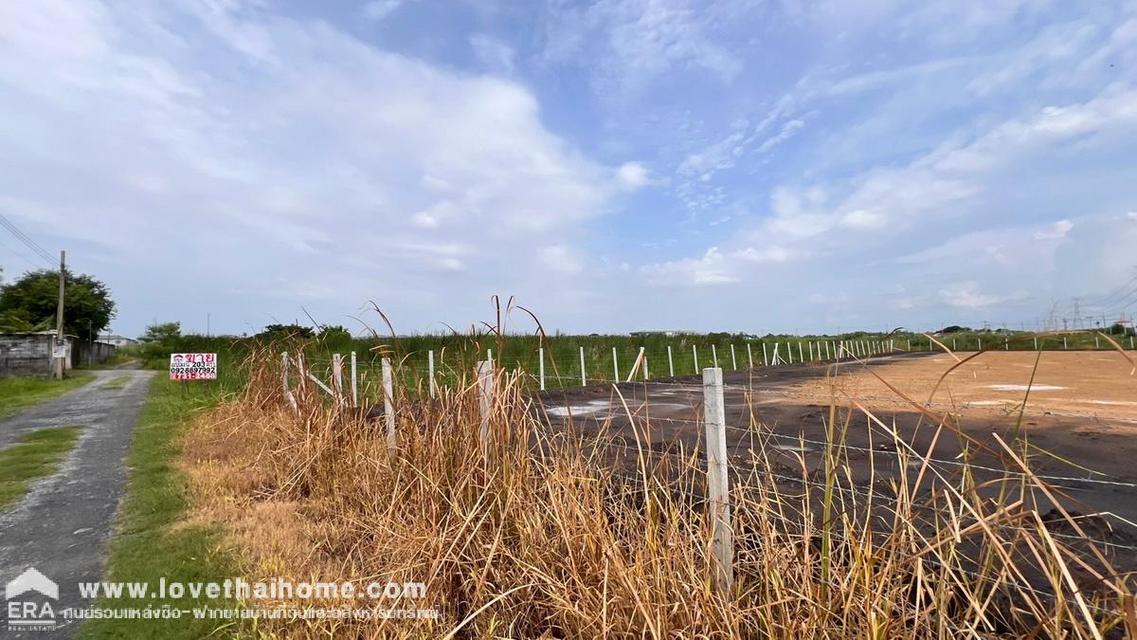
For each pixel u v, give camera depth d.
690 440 4.94
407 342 6.55
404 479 3.40
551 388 10.80
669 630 1.89
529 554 2.41
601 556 2.17
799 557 2.11
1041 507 3.00
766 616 1.87
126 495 4.48
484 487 2.78
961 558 2.28
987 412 6.55
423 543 2.58
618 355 18.06
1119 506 3.02
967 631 1.67
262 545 3.27
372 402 5.22
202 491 4.40
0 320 29.27
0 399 11.98
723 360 22.16
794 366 20.61
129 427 7.93
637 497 2.78
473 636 2.31
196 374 10.22
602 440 3.36
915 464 4.10
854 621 1.83
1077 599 1.45
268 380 7.41
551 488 2.57
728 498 2.24
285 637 2.33
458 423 3.29
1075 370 13.60
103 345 39.59
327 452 4.55
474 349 3.68
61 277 23.91
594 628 1.98
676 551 2.08
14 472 5.31
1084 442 4.86
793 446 4.94
